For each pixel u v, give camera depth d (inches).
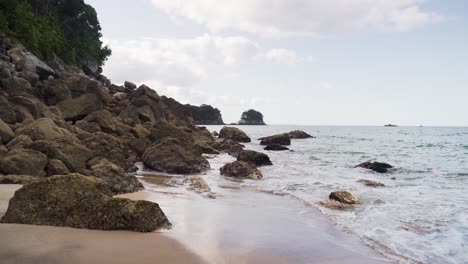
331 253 307.6
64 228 319.6
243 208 466.9
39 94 1178.6
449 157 1344.7
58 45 2253.9
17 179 476.1
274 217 425.7
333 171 911.7
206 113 6865.2
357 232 376.2
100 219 329.4
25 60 1392.7
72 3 2970.0
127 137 1013.2
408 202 531.8
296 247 318.0
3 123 665.0
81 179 353.4
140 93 1649.9
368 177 824.9
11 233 297.0
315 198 558.6
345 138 2743.6
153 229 337.1
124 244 293.0
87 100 1155.9
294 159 1219.2
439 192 623.2
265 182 711.1
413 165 1088.8
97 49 3058.6
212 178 745.6
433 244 341.7
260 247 312.0
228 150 1418.6
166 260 265.6
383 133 3988.7
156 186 596.4
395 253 315.3
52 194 336.8
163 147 818.2
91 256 261.9
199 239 321.7
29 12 2202.3
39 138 665.6
